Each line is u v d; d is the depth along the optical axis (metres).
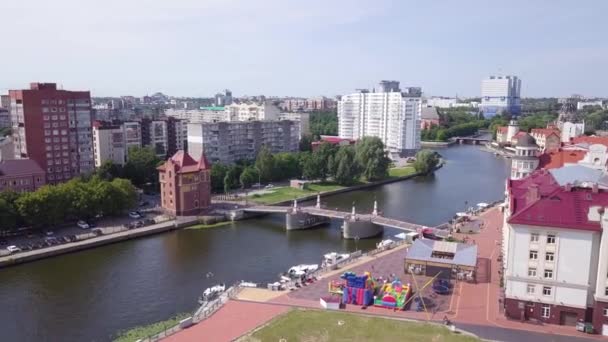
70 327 93.62
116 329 92.56
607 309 79.62
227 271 124.62
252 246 147.75
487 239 140.50
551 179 103.56
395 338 77.50
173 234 160.12
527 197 92.00
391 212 188.75
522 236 84.50
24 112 187.62
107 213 169.75
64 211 155.25
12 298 107.56
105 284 115.50
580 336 79.69
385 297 92.25
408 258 110.88
